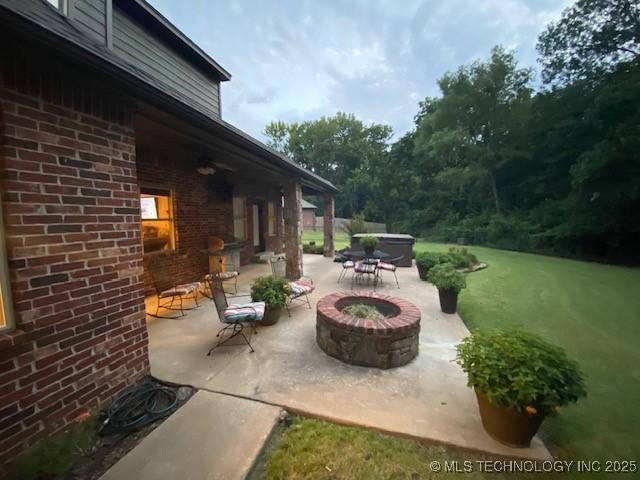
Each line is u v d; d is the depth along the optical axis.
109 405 2.14
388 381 2.50
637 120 9.16
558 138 12.74
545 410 1.65
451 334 3.54
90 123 2.01
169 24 5.10
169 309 4.42
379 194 21.77
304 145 30.73
